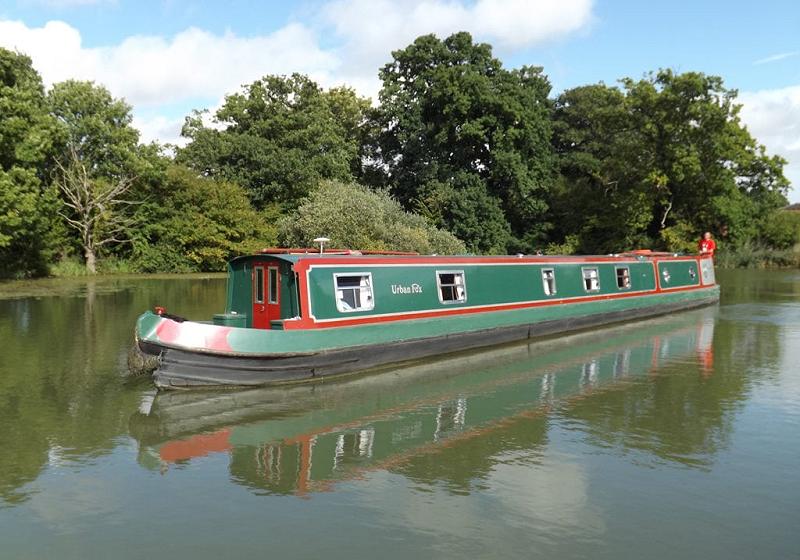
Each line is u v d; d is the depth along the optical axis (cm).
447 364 1471
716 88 4512
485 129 4947
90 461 853
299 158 4584
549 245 5431
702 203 4844
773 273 4531
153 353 1119
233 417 1043
